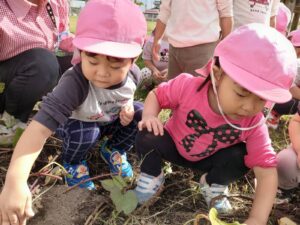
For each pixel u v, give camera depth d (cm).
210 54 274
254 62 123
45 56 184
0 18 179
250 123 145
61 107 140
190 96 149
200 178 173
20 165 127
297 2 525
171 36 281
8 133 181
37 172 162
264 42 124
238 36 129
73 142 160
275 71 122
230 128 145
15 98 185
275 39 125
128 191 145
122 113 169
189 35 271
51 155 181
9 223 123
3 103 193
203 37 269
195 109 147
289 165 163
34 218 139
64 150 166
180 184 174
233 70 124
